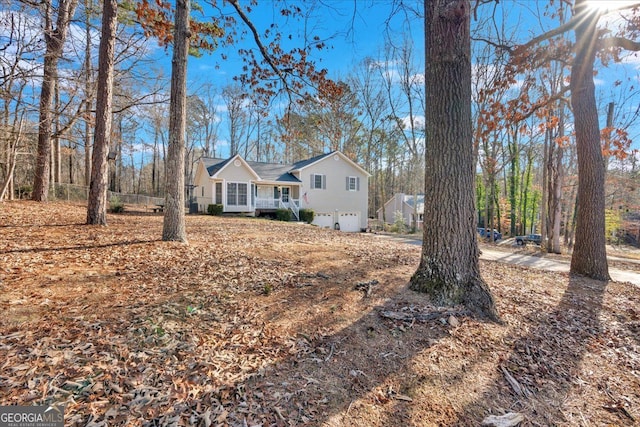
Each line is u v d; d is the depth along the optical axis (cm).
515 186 2466
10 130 1023
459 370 255
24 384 189
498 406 224
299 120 1113
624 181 1964
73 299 312
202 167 2111
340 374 236
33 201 1221
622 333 357
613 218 2314
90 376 202
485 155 1859
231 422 180
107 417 173
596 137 607
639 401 245
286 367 237
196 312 307
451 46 350
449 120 356
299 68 689
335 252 647
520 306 399
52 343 232
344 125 2453
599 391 254
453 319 323
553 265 775
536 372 266
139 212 1559
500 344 297
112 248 536
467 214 362
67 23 711
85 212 1034
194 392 200
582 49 592
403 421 200
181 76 599
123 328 264
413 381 237
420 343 283
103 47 762
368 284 409
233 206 1898
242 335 275
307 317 315
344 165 2217
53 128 1234
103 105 779
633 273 726
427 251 379
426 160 380
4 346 222
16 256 444
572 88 627
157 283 378
